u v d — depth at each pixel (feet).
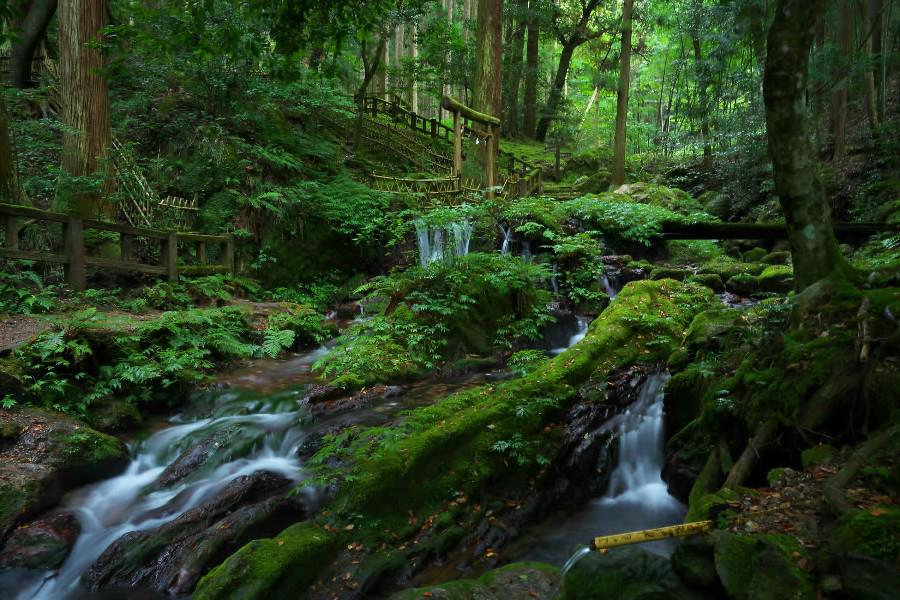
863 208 36.76
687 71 66.54
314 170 45.57
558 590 10.80
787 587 7.95
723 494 11.49
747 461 12.90
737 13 46.26
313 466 16.25
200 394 22.76
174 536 14.03
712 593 8.67
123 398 21.01
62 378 20.01
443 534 14.06
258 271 37.60
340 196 41.75
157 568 13.34
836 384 12.32
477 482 15.62
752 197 50.31
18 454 16.43
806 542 9.04
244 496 15.02
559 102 78.95
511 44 85.71
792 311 14.65
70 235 26.45
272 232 38.60
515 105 90.02
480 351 27.66
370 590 12.46
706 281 30.50
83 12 33.19
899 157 37.27
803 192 14.64
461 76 73.97
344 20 19.75
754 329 17.29
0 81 39.32
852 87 43.09
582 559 9.64
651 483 17.34
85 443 17.48
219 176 38.86
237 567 11.78
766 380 13.84
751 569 8.48
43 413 18.29
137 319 24.84
